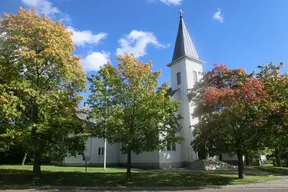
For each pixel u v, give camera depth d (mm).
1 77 16188
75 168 25062
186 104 32281
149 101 17734
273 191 15055
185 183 17766
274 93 18203
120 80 17953
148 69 18391
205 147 19797
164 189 15938
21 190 14547
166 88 19016
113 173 21094
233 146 19266
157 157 28547
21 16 17031
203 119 19812
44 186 15875
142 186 16672
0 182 16297
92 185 16750
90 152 31750
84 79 19281
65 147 17438
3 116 15289
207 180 19078
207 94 18469
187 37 35656
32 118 17828
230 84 20312
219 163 28734
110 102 17750
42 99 16625
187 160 30406
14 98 15359
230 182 18500
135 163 30953
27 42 16922
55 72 17828
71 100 18312
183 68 33969
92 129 17688
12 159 29578
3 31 17094
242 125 18172
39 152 17438
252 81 17750
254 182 18734
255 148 19156
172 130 18531
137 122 17828
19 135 15570
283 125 17781
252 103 17234
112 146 33844
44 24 17062
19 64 16734
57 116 18219
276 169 28672
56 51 16375
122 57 18469
